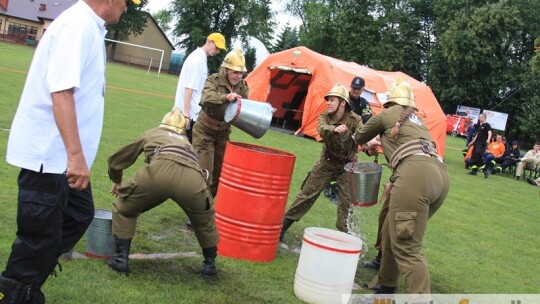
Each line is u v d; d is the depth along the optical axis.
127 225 4.74
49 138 3.12
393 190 4.71
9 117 11.60
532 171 20.19
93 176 7.99
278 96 22.70
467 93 55.19
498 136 22.03
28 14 75.44
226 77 6.29
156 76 49.97
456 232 9.07
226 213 5.69
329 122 6.20
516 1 53.34
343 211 6.37
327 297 4.79
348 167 5.68
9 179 6.92
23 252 3.18
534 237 9.88
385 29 63.69
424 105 19.81
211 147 6.41
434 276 6.36
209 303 4.48
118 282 4.53
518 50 54.91
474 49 53.00
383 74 21.09
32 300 3.28
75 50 3.06
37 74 3.13
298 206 6.49
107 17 3.30
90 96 3.24
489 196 14.22
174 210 7.10
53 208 3.17
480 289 6.14
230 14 74.94
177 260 5.32
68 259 4.75
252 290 4.93
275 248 5.87
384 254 5.15
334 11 66.31
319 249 4.80
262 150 6.10
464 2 58.88
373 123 5.02
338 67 19.23
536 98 50.84
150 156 4.77
